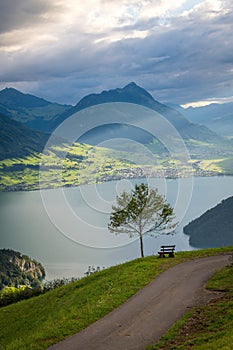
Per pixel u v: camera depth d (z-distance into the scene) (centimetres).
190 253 4416
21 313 3797
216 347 1750
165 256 4338
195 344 1905
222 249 4447
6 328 3441
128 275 3547
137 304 2705
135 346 2050
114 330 2308
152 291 2962
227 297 2558
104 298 2944
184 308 2502
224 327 2039
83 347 2130
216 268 3459
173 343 1992
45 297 4028
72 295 3547
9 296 5103
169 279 3247
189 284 3023
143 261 4109
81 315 2645
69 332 2373
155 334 2170
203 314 2311
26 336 2598
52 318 2880
